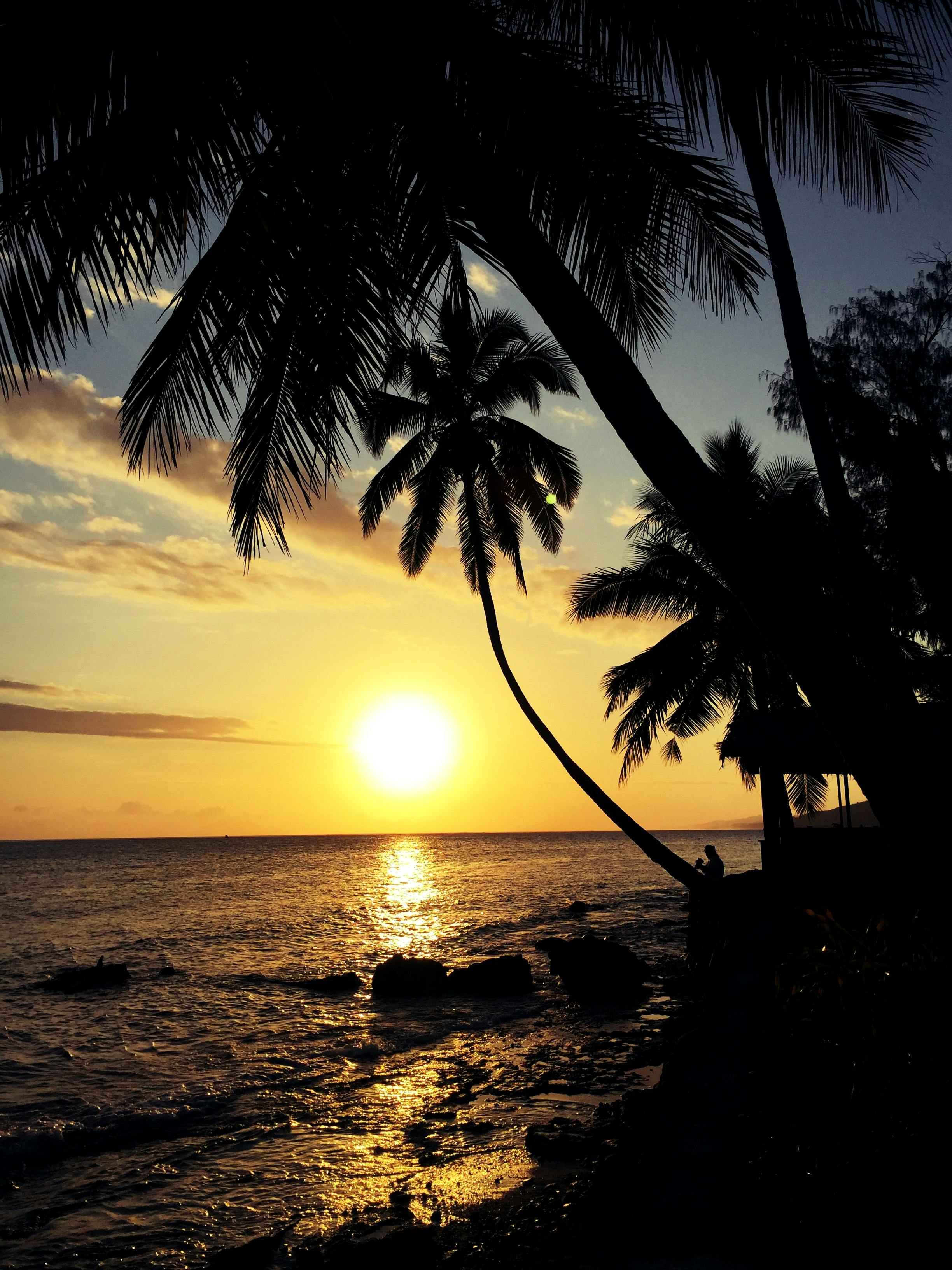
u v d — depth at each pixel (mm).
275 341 4531
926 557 17922
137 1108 11047
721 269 5520
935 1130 3910
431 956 25750
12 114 3674
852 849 18016
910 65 4391
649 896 46625
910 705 3693
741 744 18547
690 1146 6289
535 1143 8258
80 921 38625
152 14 3613
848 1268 3879
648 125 4199
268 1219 7336
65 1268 6641
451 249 4391
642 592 24453
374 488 24562
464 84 3967
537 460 24172
